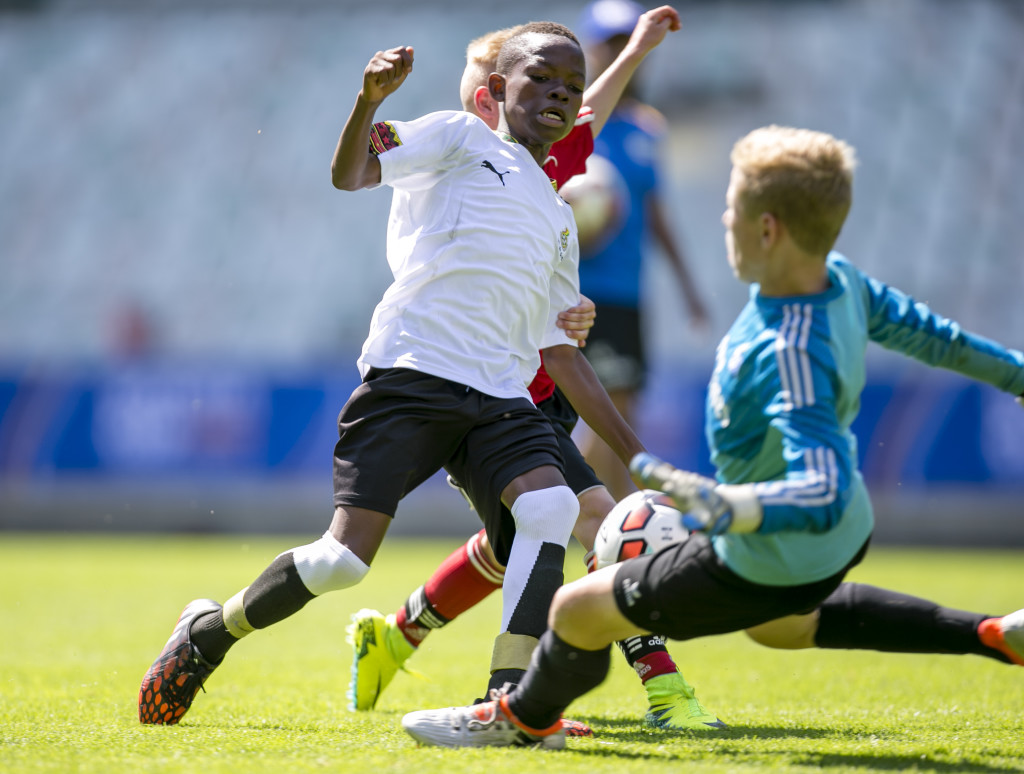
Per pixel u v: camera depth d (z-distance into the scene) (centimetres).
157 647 1756
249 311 5822
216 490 4491
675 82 6406
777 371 750
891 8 6594
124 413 4622
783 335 759
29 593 2611
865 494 804
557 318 1065
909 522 3997
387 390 968
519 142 1055
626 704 1227
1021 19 6450
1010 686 1344
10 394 4728
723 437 796
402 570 3105
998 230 5609
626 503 1002
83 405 4662
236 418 4506
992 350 878
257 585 972
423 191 1024
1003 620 889
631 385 1912
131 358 5744
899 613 916
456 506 4481
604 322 1898
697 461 3975
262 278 5969
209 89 6962
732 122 6228
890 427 4044
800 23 6569
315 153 6512
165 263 6106
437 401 962
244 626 984
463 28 6912
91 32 7406
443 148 1007
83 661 1574
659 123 2091
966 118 6047
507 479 954
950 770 771
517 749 845
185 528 4534
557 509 936
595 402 1053
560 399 1199
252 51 7100
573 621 820
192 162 6600
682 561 791
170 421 4566
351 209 6222
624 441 1052
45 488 4656
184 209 6359
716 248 5669
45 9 7612
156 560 3581
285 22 7219
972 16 6462
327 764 766
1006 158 5875
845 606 928
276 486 4434
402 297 1007
